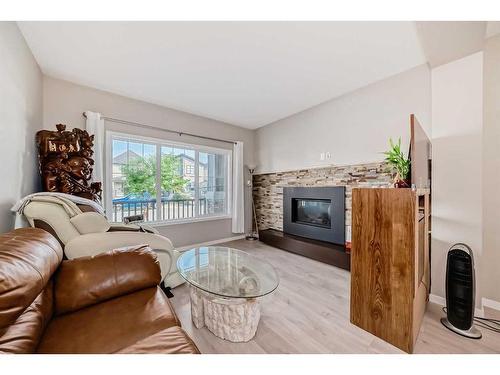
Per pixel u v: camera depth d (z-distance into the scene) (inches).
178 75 99.0
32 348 32.4
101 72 96.5
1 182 60.3
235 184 171.6
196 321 63.9
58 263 45.2
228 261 78.7
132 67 92.4
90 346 34.6
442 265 75.5
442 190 75.6
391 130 101.7
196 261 78.4
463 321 59.7
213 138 160.2
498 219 70.9
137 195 130.8
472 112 70.3
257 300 61.1
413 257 53.4
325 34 72.2
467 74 71.0
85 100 109.2
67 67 92.4
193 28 69.2
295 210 151.6
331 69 94.7
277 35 72.7
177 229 143.7
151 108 131.1
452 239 73.8
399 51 82.0
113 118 117.3
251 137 185.6
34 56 84.4
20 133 72.9
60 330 38.5
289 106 136.9
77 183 90.0
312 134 138.7
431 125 81.9
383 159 104.3
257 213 184.1
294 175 151.2
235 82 105.8
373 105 108.0
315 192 135.1
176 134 142.7
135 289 52.3
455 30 59.3
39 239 43.2
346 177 119.8
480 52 68.7
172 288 87.0
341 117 122.3
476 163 69.7
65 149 86.7
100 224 70.0
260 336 59.4
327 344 56.3
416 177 61.2
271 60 87.5
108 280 49.3
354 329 62.4
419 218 60.6
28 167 81.0
